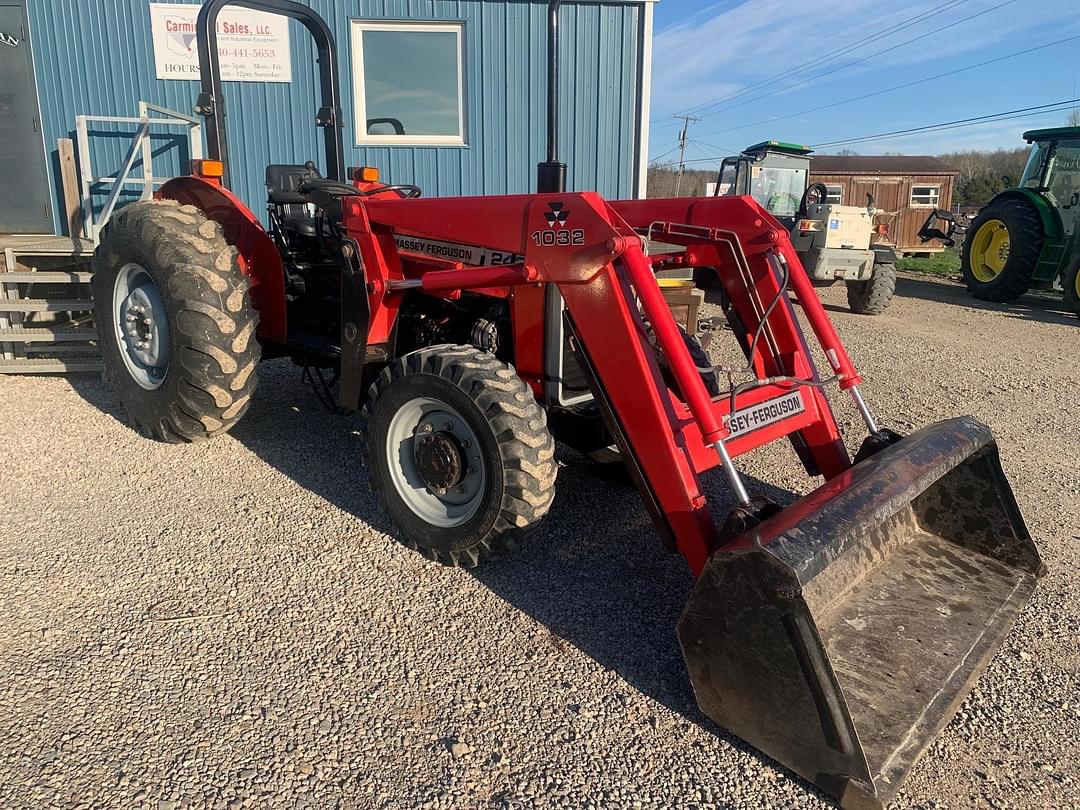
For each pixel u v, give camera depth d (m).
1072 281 9.70
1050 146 10.74
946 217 14.38
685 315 5.60
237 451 4.20
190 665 2.43
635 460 2.61
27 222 7.59
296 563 3.04
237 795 1.94
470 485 2.98
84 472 3.86
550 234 2.72
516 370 3.13
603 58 7.57
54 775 1.99
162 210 4.02
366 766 2.05
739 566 2.02
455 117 7.70
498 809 1.93
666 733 2.21
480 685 2.38
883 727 2.07
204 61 4.00
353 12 7.29
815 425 3.13
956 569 2.79
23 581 2.86
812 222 9.44
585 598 2.88
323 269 4.29
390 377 3.08
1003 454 4.49
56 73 7.29
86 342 5.66
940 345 7.76
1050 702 2.38
